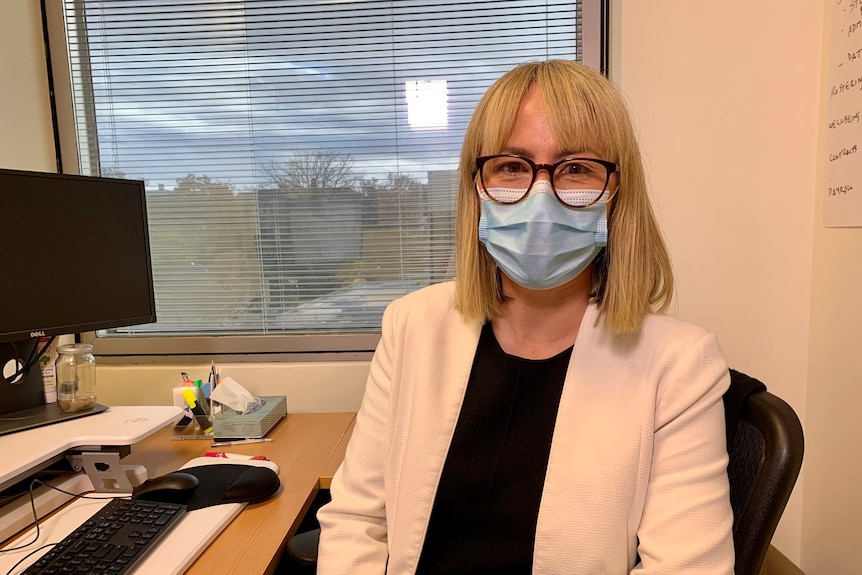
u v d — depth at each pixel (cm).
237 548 87
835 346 114
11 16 163
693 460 69
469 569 76
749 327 133
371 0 176
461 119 178
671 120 144
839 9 109
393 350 89
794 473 63
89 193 128
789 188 124
